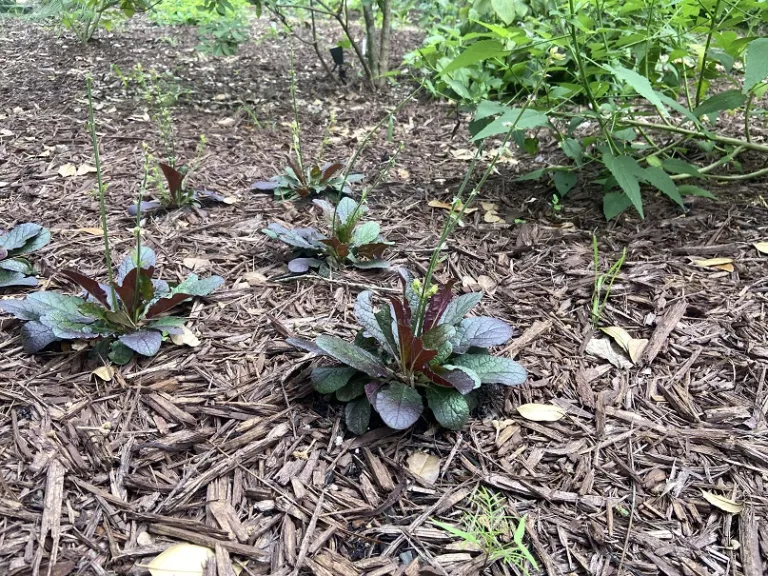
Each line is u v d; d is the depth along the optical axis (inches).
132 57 202.4
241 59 207.6
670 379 68.4
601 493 55.2
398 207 111.7
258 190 117.3
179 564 47.1
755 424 62.1
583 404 65.1
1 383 64.0
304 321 76.9
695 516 53.1
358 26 258.4
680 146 125.9
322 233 98.7
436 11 226.7
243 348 71.8
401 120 156.8
